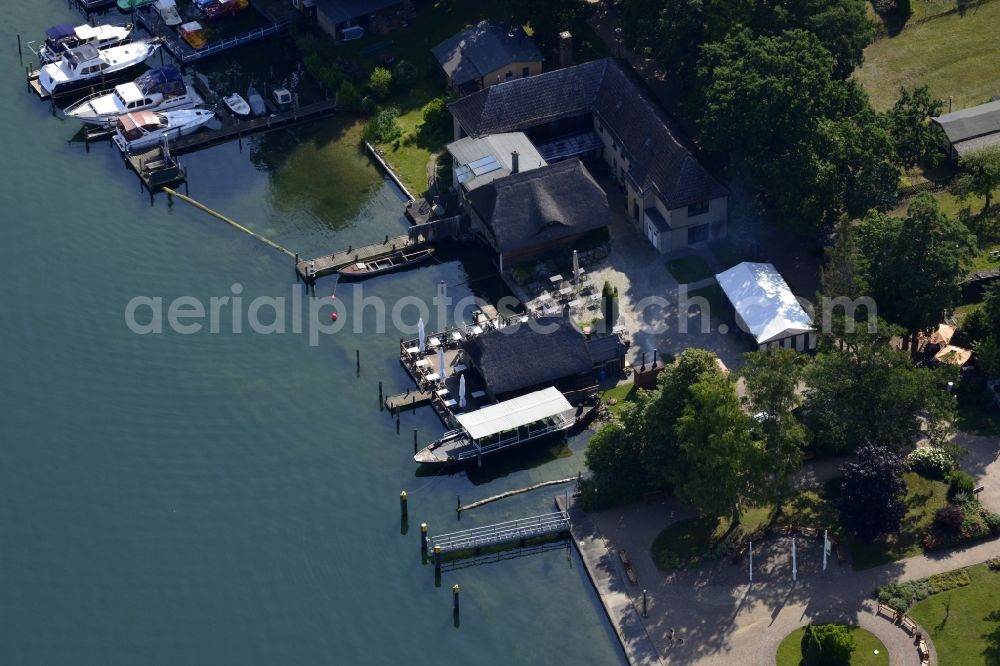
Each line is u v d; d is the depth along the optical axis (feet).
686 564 523.70
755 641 496.23
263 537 546.26
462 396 581.12
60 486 564.71
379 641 510.99
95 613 518.78
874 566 517.55
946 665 483.10
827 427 551.59
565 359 590.96
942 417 530.27
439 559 532.73
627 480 544.21
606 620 512.63
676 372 531.50
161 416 593.83
